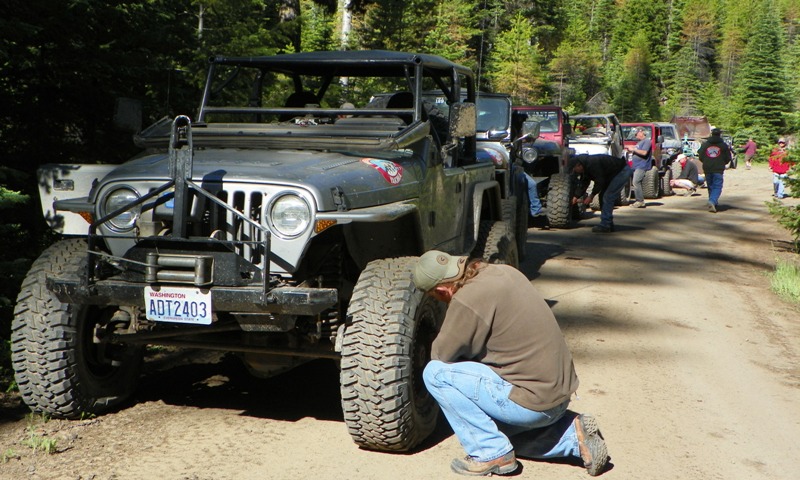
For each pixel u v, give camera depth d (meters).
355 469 3.77
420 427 3.96
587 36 84.44
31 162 7.32
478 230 5.95
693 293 8.41
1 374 5.00
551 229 13.37
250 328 3.84
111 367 4.51
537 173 13.57
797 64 64.94
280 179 3.73
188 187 3.72
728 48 93.12
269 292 3.61
